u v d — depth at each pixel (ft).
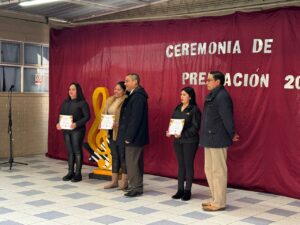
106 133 21.74
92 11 25.62
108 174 21.68
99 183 21.07
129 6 24.06
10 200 17.60
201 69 21.27
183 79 21.98
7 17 27.07
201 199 18.30
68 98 21.68
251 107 19.57
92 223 14.79
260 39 19.31
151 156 23.38
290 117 18.52
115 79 24.99
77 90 21.33
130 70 24.25
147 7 25.17
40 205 16.93
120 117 18.56
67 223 14.74
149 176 23.03
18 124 28.07
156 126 23.09
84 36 26.53
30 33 28.22
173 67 22.40
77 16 27.45
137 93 18.06
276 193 19.06
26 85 28.63
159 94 22.97
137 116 17.79
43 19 28.55
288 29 18.53
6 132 27.40
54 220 15.05
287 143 18.62
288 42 18.54
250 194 19.20
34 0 22.56
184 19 21.97
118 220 15.19
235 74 20.04
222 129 16.05
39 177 22.22
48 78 29.60
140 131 18.06
